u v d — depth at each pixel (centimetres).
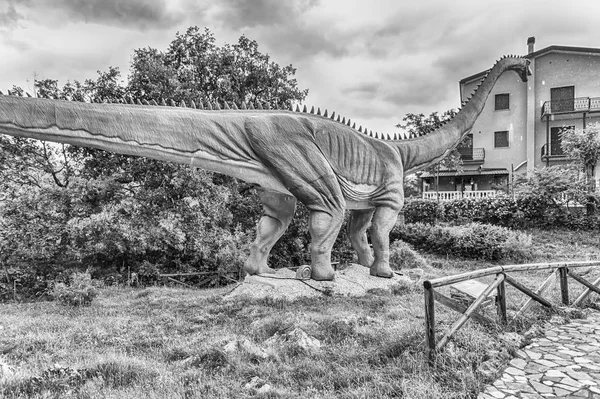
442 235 1503
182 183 1186
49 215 1111
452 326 473
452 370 412
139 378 416
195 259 1164
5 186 1138
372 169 881
